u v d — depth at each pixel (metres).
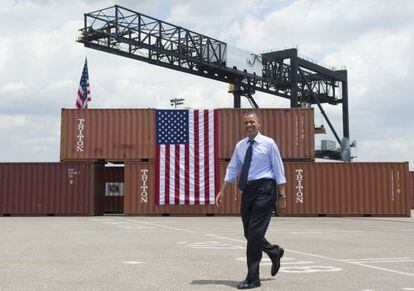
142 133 26.80
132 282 6.30
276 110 26.97
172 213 26.20
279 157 6.29
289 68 50.12
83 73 33.47
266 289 5.89
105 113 26.88
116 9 34.84
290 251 9.95
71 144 26.67
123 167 29.25
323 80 59.22
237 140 26.70
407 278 6.70
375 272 7.21
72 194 26.38
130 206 26.28
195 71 40.84
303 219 23.80
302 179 26.39
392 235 14.27
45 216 25.92
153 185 26.44
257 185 6.19
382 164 26.44
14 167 26.44
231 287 6.00
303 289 5.90
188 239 12.54
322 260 8.56
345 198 26.23
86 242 11.61
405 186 26.25
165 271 7.22
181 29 38.78
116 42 35.50
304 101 55.56
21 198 26.25
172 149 26.64
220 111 26.91
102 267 7.59
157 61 37.62
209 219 23.00
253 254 6.04
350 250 10.19
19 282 6.32
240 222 20.52
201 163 26.56
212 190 26.34
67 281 6.38
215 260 8.46
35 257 8.80
